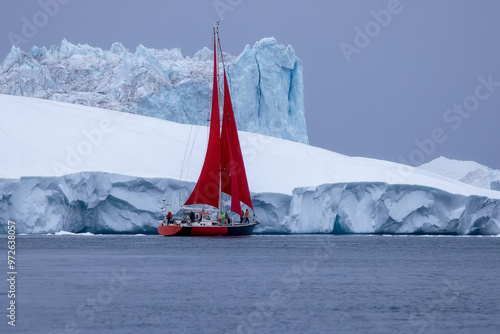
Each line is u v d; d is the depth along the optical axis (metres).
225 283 132.25
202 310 102.62
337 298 115.50
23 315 98.12
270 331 89.19
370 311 103.81
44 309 102.50
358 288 128.50
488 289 129.38
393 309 105.81
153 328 90.19
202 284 130.62
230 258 185.38
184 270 154.12
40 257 185.62
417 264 181.25
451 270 165.38
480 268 171.12
